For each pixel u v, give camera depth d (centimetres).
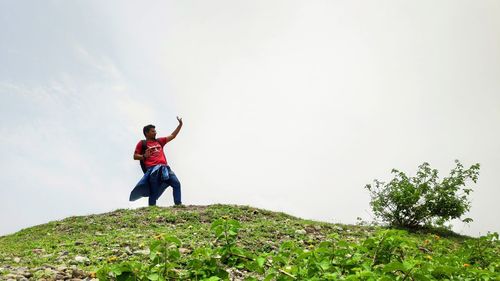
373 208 1238
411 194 1180
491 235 561
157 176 1191
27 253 702
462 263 478
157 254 368
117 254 675
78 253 689
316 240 868
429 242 918
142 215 1083
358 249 404
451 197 1175
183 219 1045
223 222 394
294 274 359
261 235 864
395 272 388
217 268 369
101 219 1090
